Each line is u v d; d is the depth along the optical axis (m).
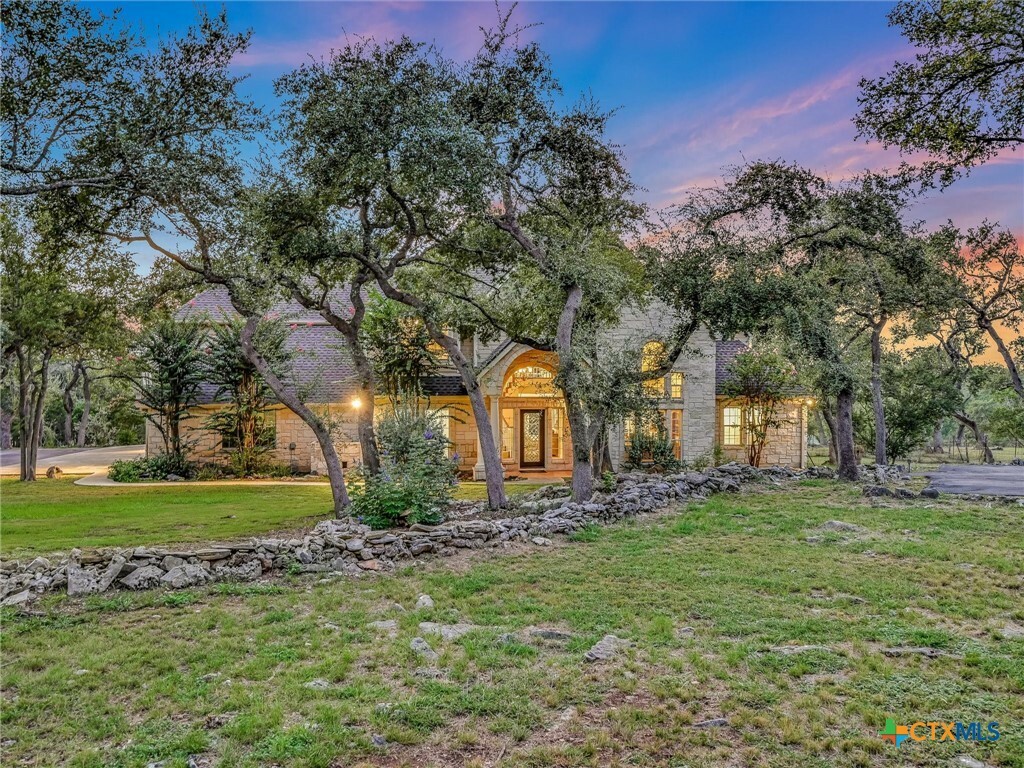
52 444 49.41
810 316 17.45
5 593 7.75
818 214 17.48
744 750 4.18
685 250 16.36
